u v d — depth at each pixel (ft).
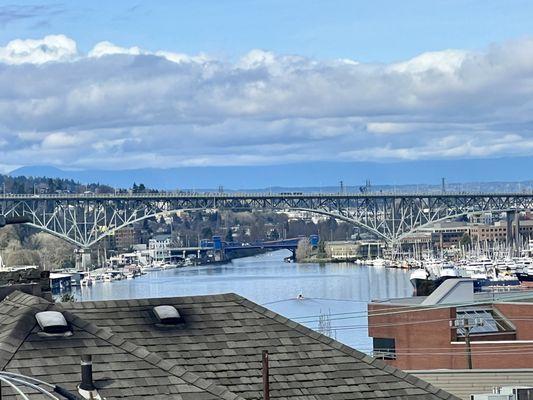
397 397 124.77
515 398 179.32
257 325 128.36
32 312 121.39
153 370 116.16
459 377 231.71
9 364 113.91
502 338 351.46
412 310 336.49
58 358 115.44
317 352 127.13
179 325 126.00
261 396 119.85
